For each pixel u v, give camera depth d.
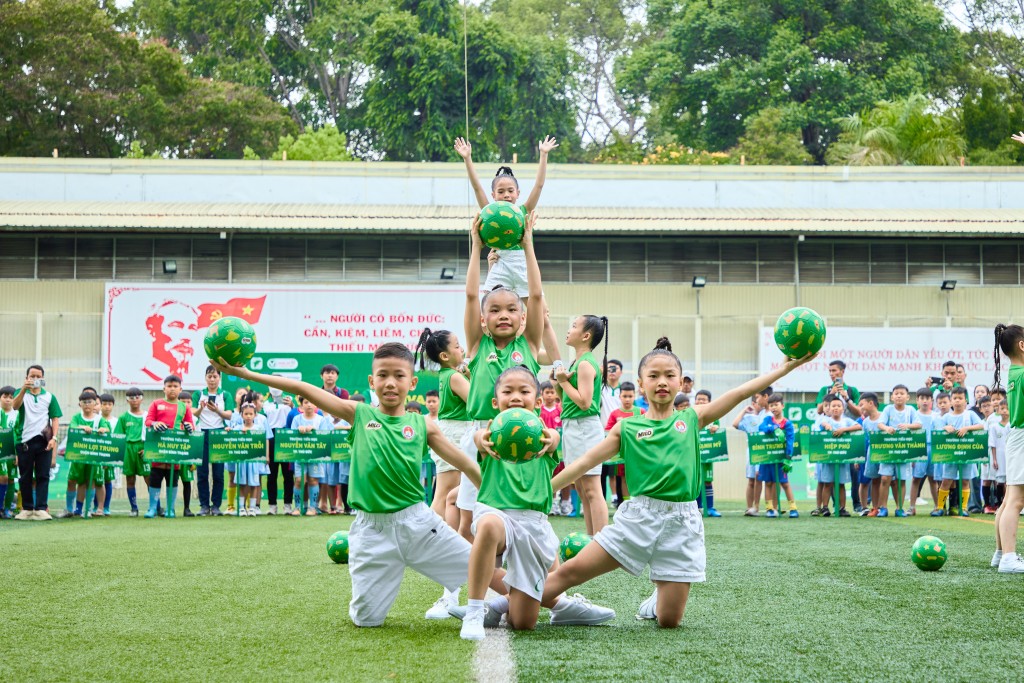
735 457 19.59
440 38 37.31
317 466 14.41
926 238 20.75
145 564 8.09
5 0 36.47
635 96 44.44
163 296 19.44
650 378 5.43
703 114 40.84
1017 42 42.12
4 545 9.59
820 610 5.98
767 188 22.66
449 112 36.78
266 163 22.39
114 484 18.91
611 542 5.39
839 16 40.16
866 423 14.23
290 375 19.39
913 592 6.66
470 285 6.32
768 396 14.38
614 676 4.34
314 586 6.88
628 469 5.44
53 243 20.08
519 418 5.09
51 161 22.05
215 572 7.60
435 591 6.69
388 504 5.30
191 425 13.95
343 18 42.81
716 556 8.68
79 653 4.83
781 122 36.84
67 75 36.16
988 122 38.41
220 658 4.70
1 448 13.09
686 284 20.64
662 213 21.17
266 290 19.45
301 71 43.75
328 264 20.44
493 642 4.99
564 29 47.62
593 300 20.56
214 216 20.19
